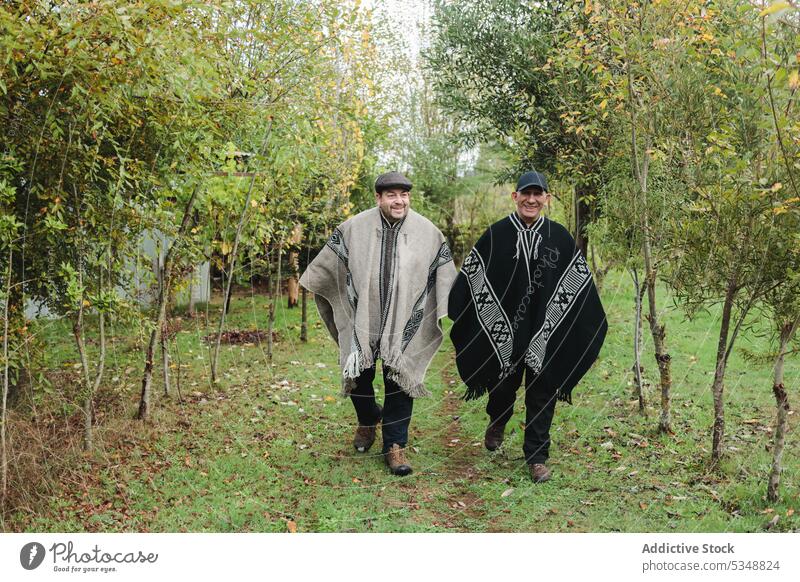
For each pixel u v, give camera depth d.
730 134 3.50
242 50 4.86
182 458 4.29
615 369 6.27
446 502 3.82
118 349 6.43
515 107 6.23
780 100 3.23
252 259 6.36
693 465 4.09
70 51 3.11
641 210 4.57
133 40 3.16
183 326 8.01
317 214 6.97
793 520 3.40
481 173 8.34
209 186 4.91
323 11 5.10
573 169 5.55
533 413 4.09
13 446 3.71
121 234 4.22
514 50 6.07
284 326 8.34
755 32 3.34
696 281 3.90
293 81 5.05
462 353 4.34
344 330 4.41
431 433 4.96
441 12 6.61
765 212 3.48
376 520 3.57
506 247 4.18
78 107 3.48
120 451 4.29
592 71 4.98
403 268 4.16
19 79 3.25
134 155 4.18
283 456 4.38
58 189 3.55
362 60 6.65
